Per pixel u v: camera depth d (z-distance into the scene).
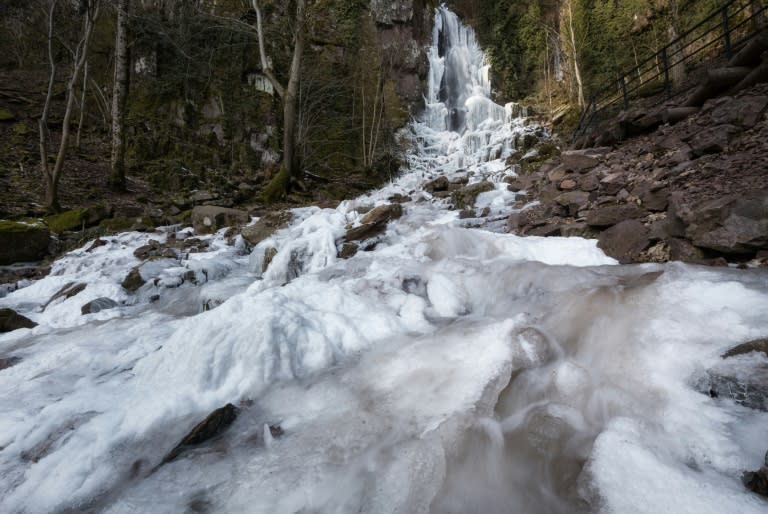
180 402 2.81
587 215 5.45
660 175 5.26
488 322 3.69
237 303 3.76
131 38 16.50
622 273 3.79
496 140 17.61
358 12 20.95
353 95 19.89
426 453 2.12
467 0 24.88
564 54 20.62
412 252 5.87
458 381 2.74
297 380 3.08
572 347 3.01
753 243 3.35
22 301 6.39
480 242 5.47
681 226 3.99
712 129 5.30
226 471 2.19
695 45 14.52
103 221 9.98
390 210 7.67
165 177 14.34
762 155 4.29
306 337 3.44
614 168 6.43
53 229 9.50
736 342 2.40
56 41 17.53
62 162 10.68
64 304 6.04
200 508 1.97
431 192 10.27
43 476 2.29
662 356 2.52
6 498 2.18
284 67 18.61
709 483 1.66
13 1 17.28
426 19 22.67
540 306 3.67
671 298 3.06
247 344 3.24
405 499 1.93
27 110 15.98
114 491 2.17
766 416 1.93
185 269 6.96
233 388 2.98
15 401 3.05
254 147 17.30
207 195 12.48
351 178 17.73
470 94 23.25
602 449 1.96
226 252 8.16
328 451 2.27
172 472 2.21
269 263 6.76
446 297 4.40
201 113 17.09
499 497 1.98
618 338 2.85
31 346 4.45
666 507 1.62
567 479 2.00
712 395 2.17
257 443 2.42
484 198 8.30
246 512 1.92
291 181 14.60
